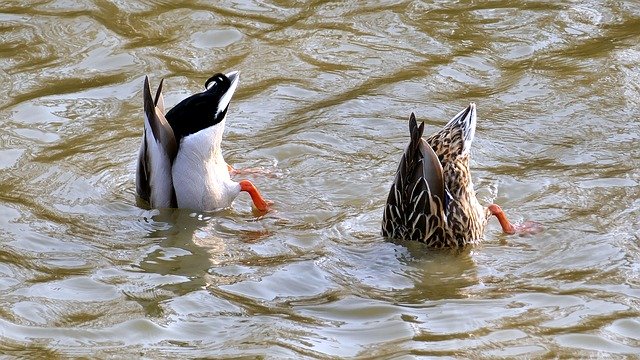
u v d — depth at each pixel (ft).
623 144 47.47
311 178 46.42
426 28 58.65
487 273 39.55
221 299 37.63
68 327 35.70
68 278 39.11
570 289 37.65
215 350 34.09
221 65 55.36
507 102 51.31
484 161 46.68
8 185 45.55
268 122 50.70
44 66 55.26
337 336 34.99
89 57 56.08
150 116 43.70
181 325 35.83
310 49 56.85
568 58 55.11
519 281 38.70
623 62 54.24
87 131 49.85
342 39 57.77
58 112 51.21
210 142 44.04
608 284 37.83
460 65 54.80
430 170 41.19
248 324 35.83
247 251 41.52
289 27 59.16
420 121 49.93
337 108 51.31
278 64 55.52
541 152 47.21
